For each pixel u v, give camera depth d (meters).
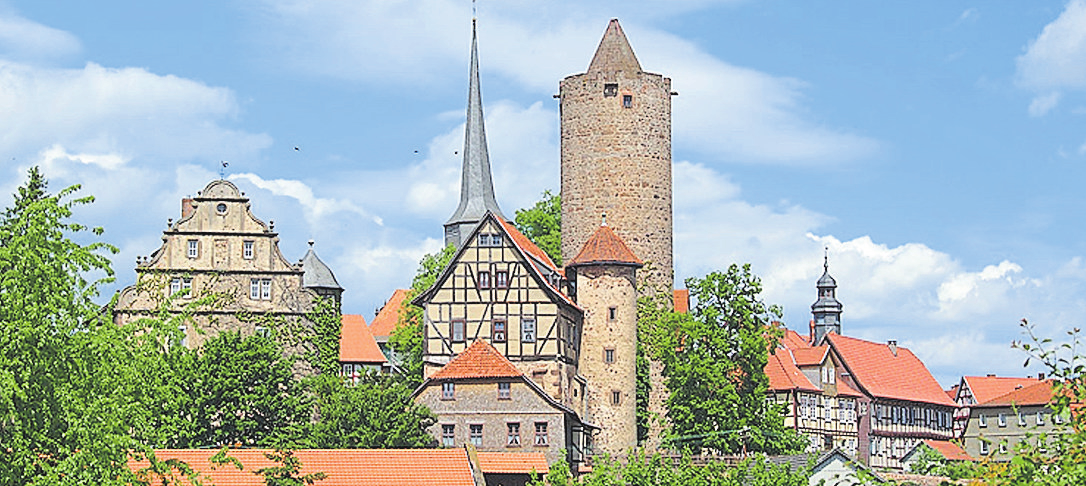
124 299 89.06
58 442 33.09
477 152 123.44
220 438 77.75
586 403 94.06
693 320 95.56
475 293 90.25
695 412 94.06
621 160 98.94
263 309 90.81
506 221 115.00
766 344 95.50
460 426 83.62
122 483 33.22
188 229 90.69
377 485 60.16
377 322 123.88
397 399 80.38
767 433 94.25
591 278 95.19
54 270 33.84
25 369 32.75
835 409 122.06
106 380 34.12
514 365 88.50
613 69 99.31
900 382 131.25
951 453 130.00
